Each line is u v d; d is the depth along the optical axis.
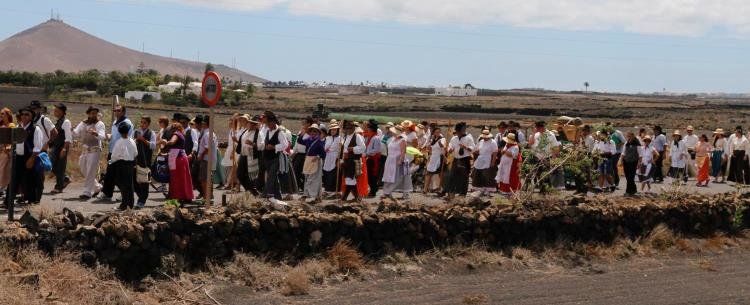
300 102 117.81
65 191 17.17
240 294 11.79
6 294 9.30
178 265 11.74
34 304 9.48
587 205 17.00
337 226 13.63
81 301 10.13
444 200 18.16
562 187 19.06
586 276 15.15
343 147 17.94
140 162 15.14
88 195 15.75
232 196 14.09
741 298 14.31
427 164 20.08
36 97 44.94
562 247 16.11
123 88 97.94
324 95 170.38
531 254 15.71
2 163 13.96
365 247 13.92
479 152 19.52
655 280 15.24
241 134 16.98
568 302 13.20
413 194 19.78
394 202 14.82
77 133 16.55
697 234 18.83
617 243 17.06
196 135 17.11
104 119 30.61
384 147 19.55
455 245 14.91
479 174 19.39
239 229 12.59
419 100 154.75
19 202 14.70
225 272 12.16
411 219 14.48
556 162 17.86
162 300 11.10
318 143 16.66
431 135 21.53
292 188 16.22
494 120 79.31
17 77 95.31
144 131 15.33
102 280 10.86
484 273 14.52
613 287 14.45
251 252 12.72
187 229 12.06
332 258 13.27
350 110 100.38
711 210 19.16
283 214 13.14
